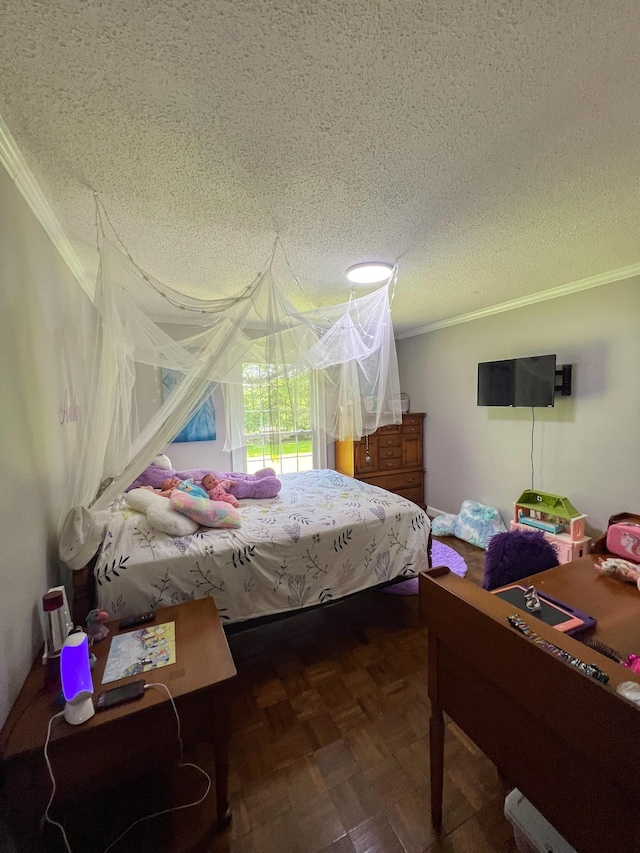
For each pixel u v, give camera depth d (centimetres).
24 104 99
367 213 163
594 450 282
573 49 89
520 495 339
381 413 282
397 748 150
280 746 151
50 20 78
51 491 159
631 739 60
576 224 180
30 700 109
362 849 115
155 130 111
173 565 179
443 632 105
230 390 335
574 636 104
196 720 115
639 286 249
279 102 101
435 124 112
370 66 91
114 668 120
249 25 80
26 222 137
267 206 155
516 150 125
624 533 152
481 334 367
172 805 129
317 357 242
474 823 121
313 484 320
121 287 180
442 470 427
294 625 238
